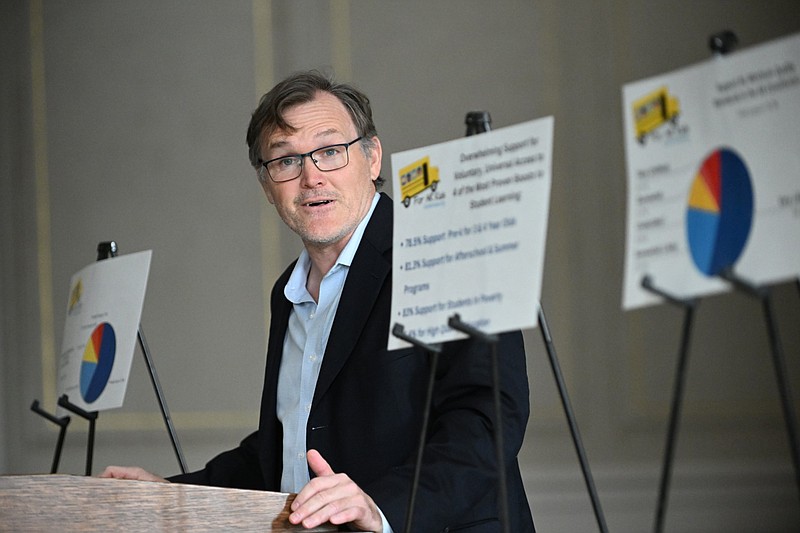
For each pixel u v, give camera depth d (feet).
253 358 45.98
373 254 15.99
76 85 47.03
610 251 45.75
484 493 13.79
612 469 44.50
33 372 45.78
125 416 45.06
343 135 16.51
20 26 47.06
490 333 10.90
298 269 17.44
